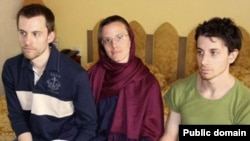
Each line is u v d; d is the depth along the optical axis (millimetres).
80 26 3635
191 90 1467
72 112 1585
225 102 1339
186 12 3227
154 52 3408
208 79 1331
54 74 1498
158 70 3340
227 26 1273
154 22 3365
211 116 1361
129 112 1570
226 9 3094
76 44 3703
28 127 1669
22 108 1660
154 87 1603
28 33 1417
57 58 1502
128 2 3398
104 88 1637
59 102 1532
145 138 1573
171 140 1575
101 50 1650
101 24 1618
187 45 3260
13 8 3438
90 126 1560
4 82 1668
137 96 1587
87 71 1668
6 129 2250
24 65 1542
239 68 2895
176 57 3336
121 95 1592
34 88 1537
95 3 3514
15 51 3549
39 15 1422
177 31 3303
